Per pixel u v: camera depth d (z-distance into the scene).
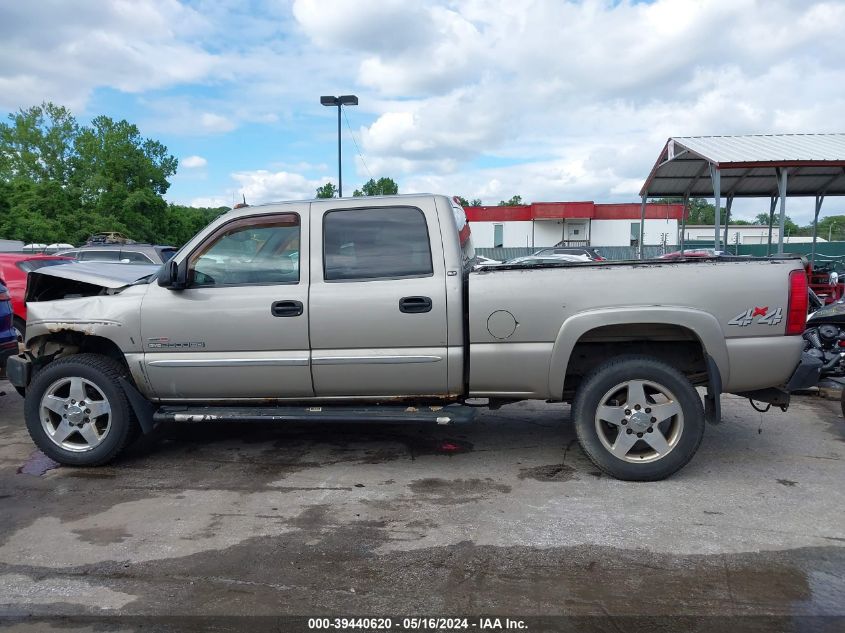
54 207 46.94
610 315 4.17
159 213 52.00
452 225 4.45
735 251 26.70
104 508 4.10
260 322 4.47
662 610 2.84
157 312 4.59
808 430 5.58
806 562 3.25
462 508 4.00
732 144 14.61
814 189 17.78
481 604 2.91
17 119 62.94
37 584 3.16
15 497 4.30
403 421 4.42
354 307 4.39
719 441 5.28
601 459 4.34
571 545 3.47
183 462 4.98
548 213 41.88
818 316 6.77
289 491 4.34
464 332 4.40
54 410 4.79
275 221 4.59
